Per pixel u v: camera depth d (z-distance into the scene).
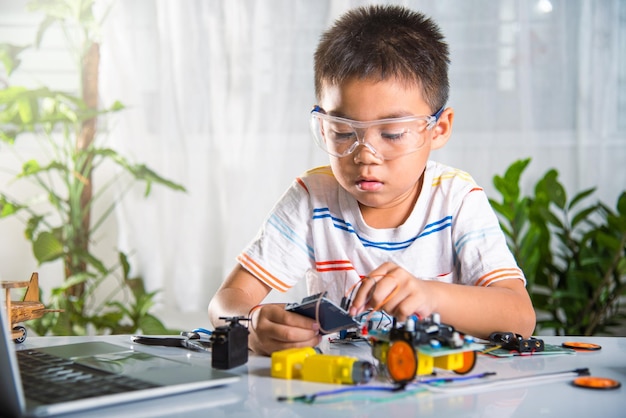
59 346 0.92
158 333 2.39
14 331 0.99
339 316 0.84
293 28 2.59
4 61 2.37
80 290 2.53
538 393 0.71
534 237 2.34
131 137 2.60
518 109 2.58
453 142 2.59
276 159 2.60
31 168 2.35
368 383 0.75
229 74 2.59
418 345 0.73
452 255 1.17
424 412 0.65
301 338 0.88
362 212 1.21
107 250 2.67
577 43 2.58
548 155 2.60
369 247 1.19
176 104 2.59
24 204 2.42
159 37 2.57
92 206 2.67
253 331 0.92
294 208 1.24
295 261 1.23
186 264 2.59
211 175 2.60
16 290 2.57
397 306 0.84
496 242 1.14
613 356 0.90
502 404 0.67
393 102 1.01
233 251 2.58
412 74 1.03
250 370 0.82
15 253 2.65
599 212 2.57
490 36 2.57
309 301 0.86
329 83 1.05
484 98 2.58
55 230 2.45
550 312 2.47
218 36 2.58
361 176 1.03
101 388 0.68
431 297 0.89
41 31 2.42
